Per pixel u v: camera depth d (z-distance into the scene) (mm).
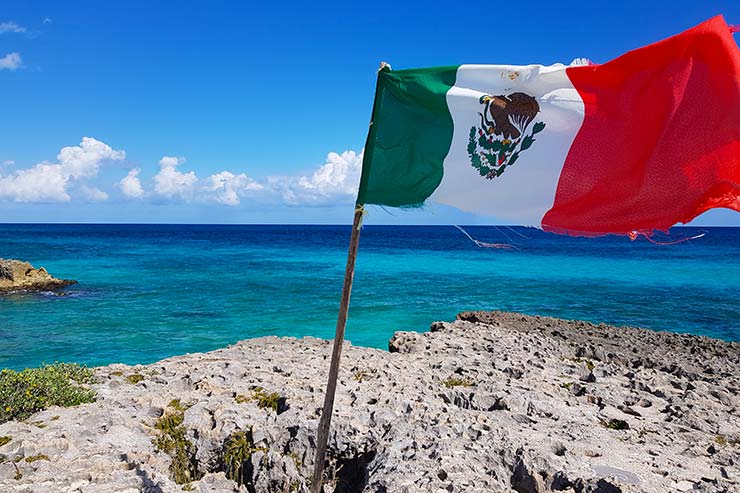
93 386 9742
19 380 8352
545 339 16859
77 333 24188
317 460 5633
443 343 14969
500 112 5441
